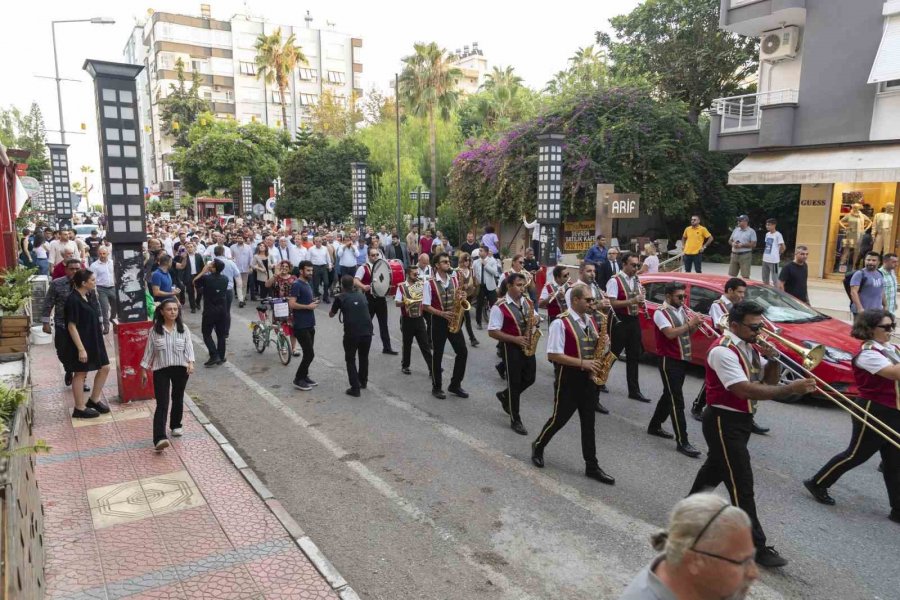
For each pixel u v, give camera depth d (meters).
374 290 10.88
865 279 9.88
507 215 23.94
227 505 5.22
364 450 6.58
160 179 89.75
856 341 7.98
